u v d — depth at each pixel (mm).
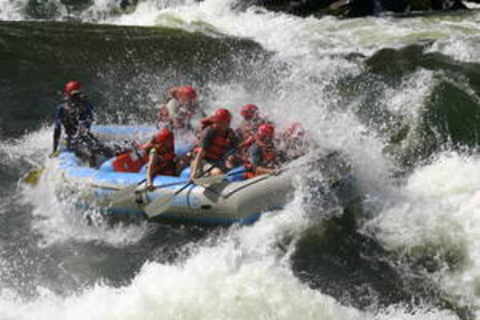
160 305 14477
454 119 24188
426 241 16984
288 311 14531
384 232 17438
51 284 16172
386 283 15836
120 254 17359
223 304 14531
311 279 15977
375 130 23734
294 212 17562
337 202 18203
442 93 25766
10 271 16688
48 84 28547
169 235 17906
